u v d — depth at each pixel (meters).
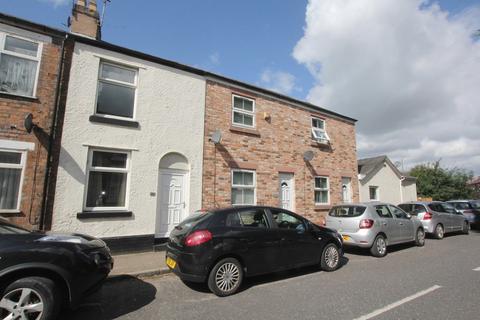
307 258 6.20
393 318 3.93
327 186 13.10
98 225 7.39
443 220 11.66
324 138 13.27
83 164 7.39
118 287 5.36
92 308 4.39
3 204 6.54
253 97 11.11
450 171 29.11
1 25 6.91
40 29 7.29
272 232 5.79
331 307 4.36
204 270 4.88
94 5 9.08
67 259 3.76
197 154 9.30
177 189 8.85
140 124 8.38
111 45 8.13
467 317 3.92
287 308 4.36
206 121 9.68
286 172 11.59
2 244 3.56
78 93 7.58
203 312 4.25
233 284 5.10
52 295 3.58
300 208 11.72
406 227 9.16
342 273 6.31
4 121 6.64
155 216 8.23
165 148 8.70
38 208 6.75
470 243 10.12
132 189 7.99
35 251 3.62
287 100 12.16
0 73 6.90
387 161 17.08
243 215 5.67
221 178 9.70
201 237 4.99
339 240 6.89
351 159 14.49
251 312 4.23
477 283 5.39
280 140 11.59
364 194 15.10
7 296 3.42
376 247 7.96
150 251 7.96
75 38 7.70
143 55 8.65
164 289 5.28
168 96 9.03
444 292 4.92
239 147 10.31
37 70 7.18
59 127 7.22
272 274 6.32
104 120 7.79
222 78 10.20
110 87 8.23
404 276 5.96
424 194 28.00
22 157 6.76
